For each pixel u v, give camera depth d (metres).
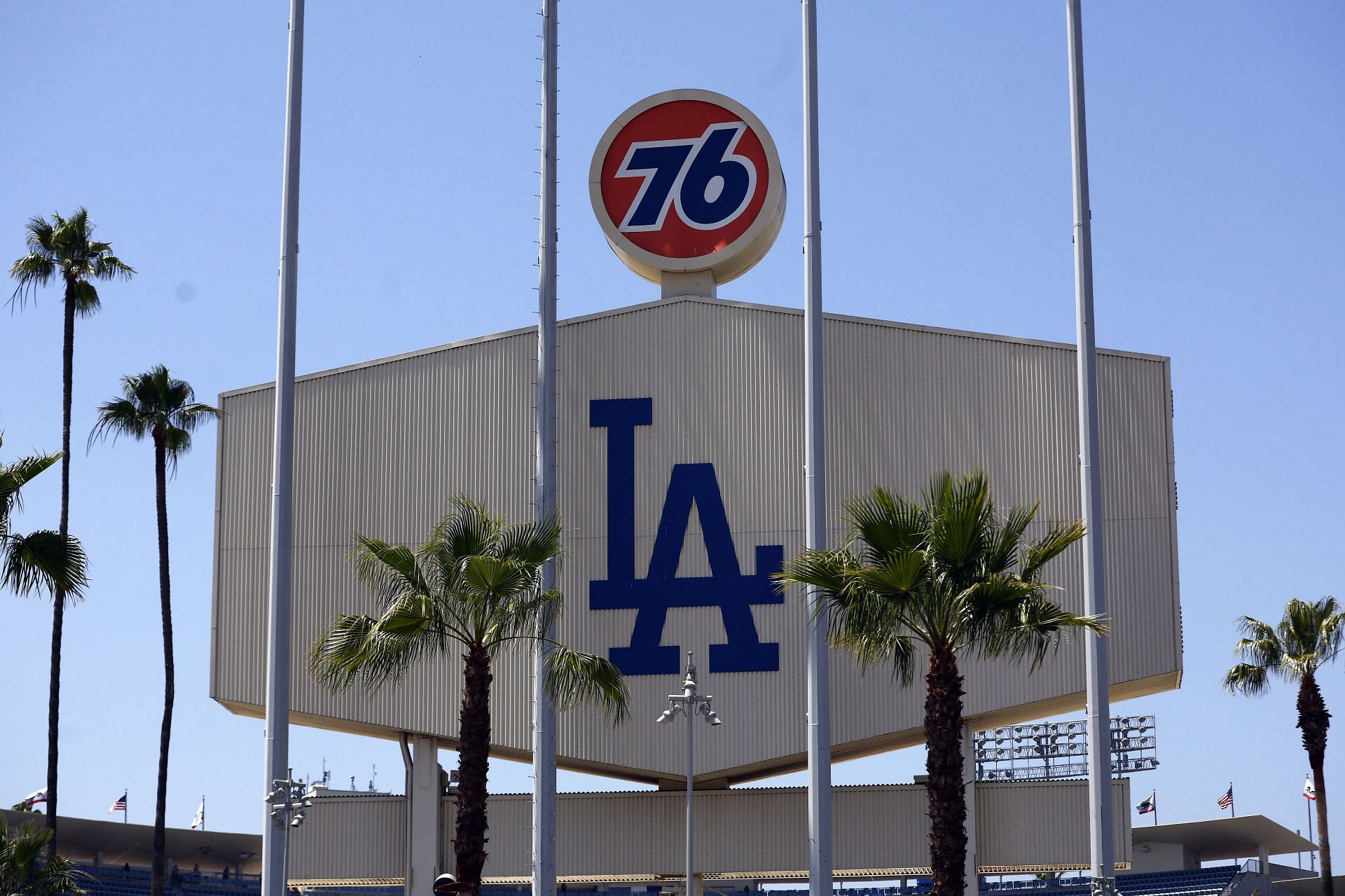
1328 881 61.59
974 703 46.00
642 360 48.69
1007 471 47.28
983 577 30.50
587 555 47.66
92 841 86.19
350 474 48.97
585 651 47.09
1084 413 37.03
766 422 47.91
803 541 47.09
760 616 46.88
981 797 45.91
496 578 33.00
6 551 34.53
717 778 47.38
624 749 46.59
